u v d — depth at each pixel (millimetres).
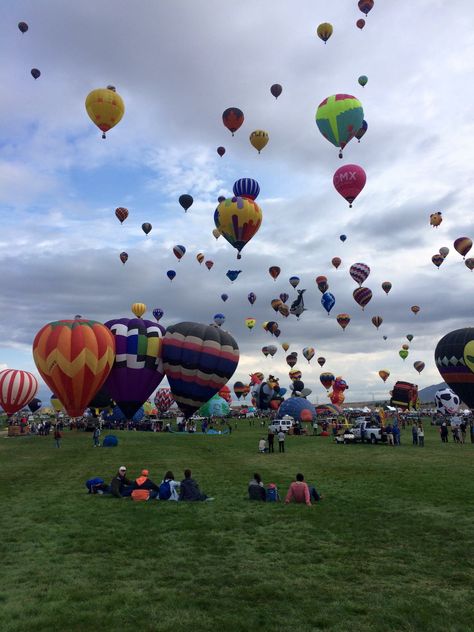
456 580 7066
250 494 13172
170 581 7098
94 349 32781
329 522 10539
